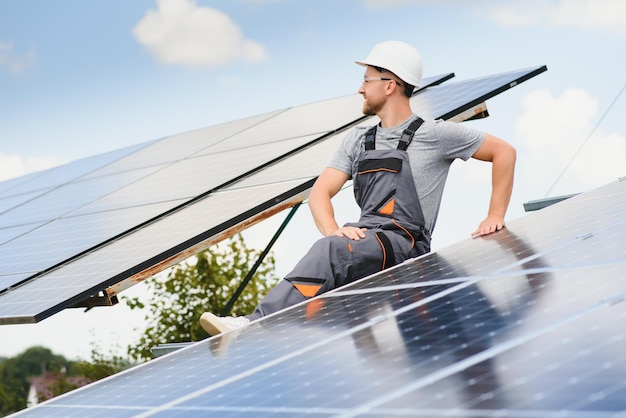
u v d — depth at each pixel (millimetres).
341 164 5121
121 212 7453
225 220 5621
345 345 2863
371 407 2223
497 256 3588
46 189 10570
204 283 12852
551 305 2607
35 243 7594
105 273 5617
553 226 3910
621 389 1839
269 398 2539
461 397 2104
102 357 13969
